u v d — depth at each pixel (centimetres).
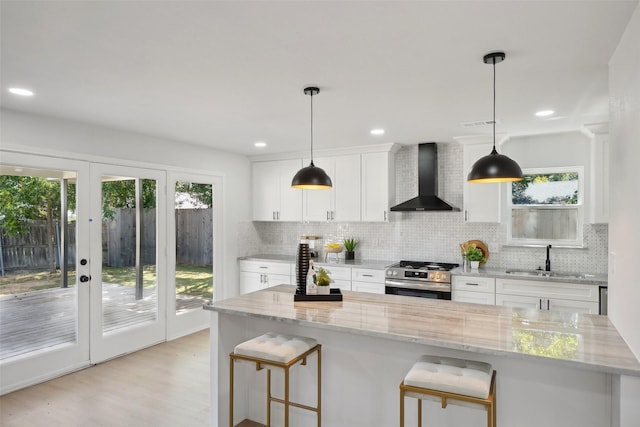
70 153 375
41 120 354
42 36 200
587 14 179
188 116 361
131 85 275
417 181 517
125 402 318
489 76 260
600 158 395
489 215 451
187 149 498
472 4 171
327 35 201
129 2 169
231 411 241
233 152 566
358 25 191
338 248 540
